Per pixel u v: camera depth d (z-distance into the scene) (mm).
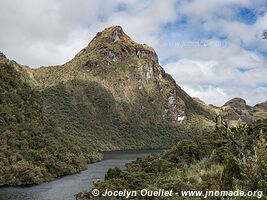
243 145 14250
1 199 58406
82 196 40375
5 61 196750
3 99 125125
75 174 96062
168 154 54469
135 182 41219
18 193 64938
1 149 94562
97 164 124812
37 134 116000
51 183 78812
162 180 24906
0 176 77438
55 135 129375
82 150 136750
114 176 50125
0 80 136125
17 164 85812
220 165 24844
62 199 56625
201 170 24078
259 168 11727
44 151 103438
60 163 99375
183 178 23062
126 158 153250
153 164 50312
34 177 79688
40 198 58344
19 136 107500
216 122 15172
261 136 12039
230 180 14406
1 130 107812
